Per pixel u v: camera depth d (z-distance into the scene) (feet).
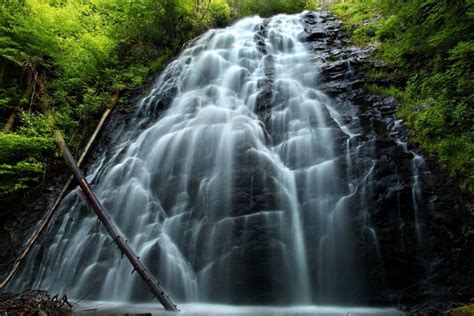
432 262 20.04
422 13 29.66
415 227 20.94
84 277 24.07
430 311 16.63
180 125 31.09
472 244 19.81
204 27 50.29
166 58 44.91
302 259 21.49
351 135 26.04
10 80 39.99
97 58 40.50
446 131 23.85
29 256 26.89
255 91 33.19
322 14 48.44
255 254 21.44
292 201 23.21
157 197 26.13
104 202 27.71
